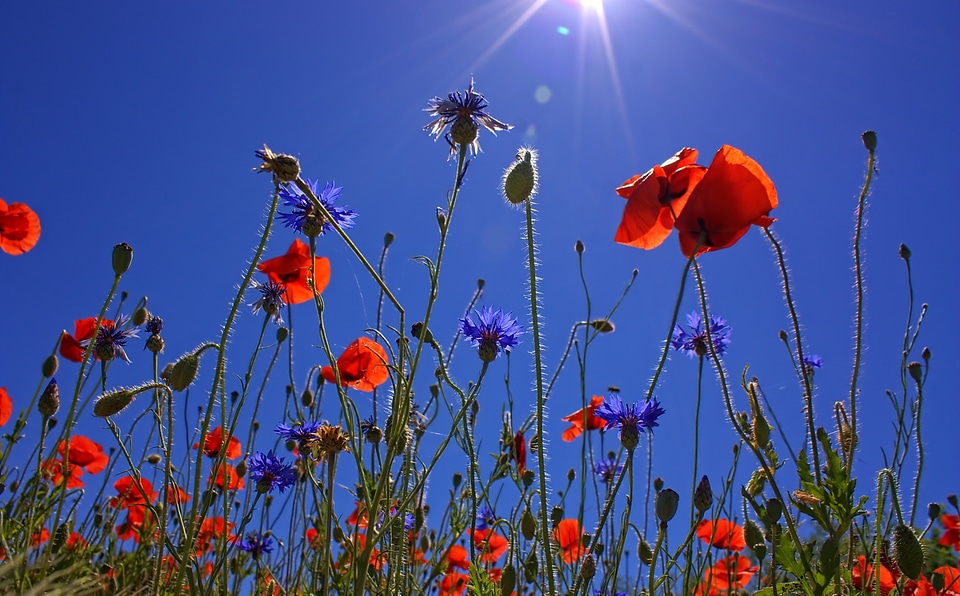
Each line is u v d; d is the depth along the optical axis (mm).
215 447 563
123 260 396
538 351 349
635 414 399
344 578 436
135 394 362
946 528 591
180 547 397
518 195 372
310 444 452
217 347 357
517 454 531
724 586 560
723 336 540
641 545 481
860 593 415
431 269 362
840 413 430
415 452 486
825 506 371
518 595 526
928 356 540
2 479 512
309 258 509
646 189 392
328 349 396
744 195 365
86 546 556
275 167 344
